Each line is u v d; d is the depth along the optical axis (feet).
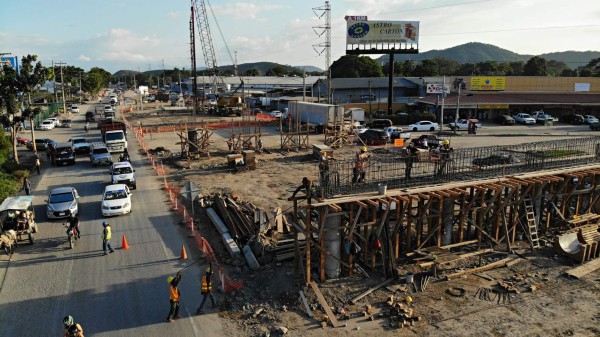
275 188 103.91
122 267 63.26
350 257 59.11
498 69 506.48
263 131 211.41
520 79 280.72
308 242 55.67
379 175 68.95
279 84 459.73
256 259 63.16
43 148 162.20
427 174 70.08
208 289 50.98
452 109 250.16
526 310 51.93
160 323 49.37
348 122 181.27
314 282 56.65
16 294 55.88
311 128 202.18
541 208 76.69
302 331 47.73
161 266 63.52
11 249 68.59
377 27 237.04
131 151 157.28
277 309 51.90
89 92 524.11
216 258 65.51
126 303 53.67
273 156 145.69
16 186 106.22
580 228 70.33
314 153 140.77
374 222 58.18
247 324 49.16
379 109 263.90
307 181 56.65
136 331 47.88
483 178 70.08
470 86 283.79
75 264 64.39
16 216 73.05
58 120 245.24
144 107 372.38
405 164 69.97
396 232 61.62
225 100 294.46
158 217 84.48
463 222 66.95
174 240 72.95
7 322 49.78
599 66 487.61
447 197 63.62
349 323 49.14
